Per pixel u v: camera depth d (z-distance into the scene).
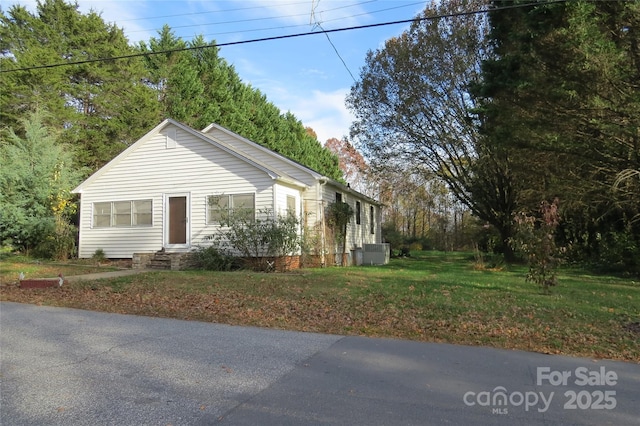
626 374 5.02
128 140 29.64
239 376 4.91
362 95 24.48
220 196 17.16
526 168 16.52
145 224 18.17
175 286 11.51
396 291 10.57
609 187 14.48
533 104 12.41
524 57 11.75
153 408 4.01
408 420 3.77
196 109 32.78
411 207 45.16
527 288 11.26
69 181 22.36
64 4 29.27
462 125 22.69
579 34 10.34
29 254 19.95
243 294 10.30
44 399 4.22
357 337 6.71
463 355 5.73
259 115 40.84
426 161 24.91
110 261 18.39
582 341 6.32
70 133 26.31
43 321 7.80
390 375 4.95
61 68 26.52
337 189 20.91
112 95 29.42
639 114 11.23
